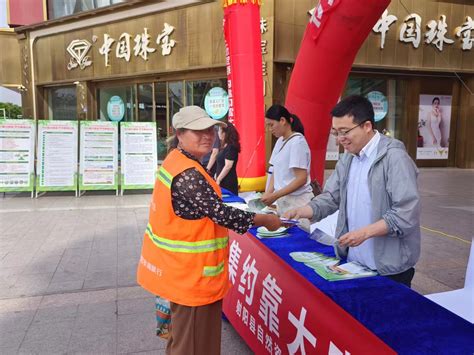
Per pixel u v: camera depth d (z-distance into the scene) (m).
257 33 6.01
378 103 11.25
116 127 8.07
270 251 2.27
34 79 13.39
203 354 1.81
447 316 1.51
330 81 4.11
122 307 3.28
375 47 10.34
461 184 9.13
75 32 12.20
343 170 2.10
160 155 11.62
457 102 11.73
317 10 3.80
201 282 1.74
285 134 3.17
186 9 10.30
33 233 5.39
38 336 2.84
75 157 7.91
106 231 5.49
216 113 10.67
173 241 1.74
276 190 3.28
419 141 11.65
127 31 11.24
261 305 2.24
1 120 7.65
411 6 10.45
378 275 1.88
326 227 3.21
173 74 11.07
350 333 1.50
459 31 10.94
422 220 5.96
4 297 3.46
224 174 5.18
